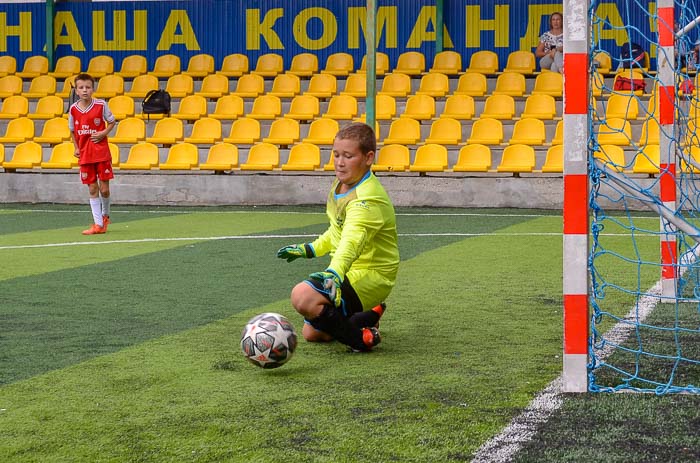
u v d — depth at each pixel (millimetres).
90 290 6984
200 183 16281
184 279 7535
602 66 18156
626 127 15852
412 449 3223
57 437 3404
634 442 3277
